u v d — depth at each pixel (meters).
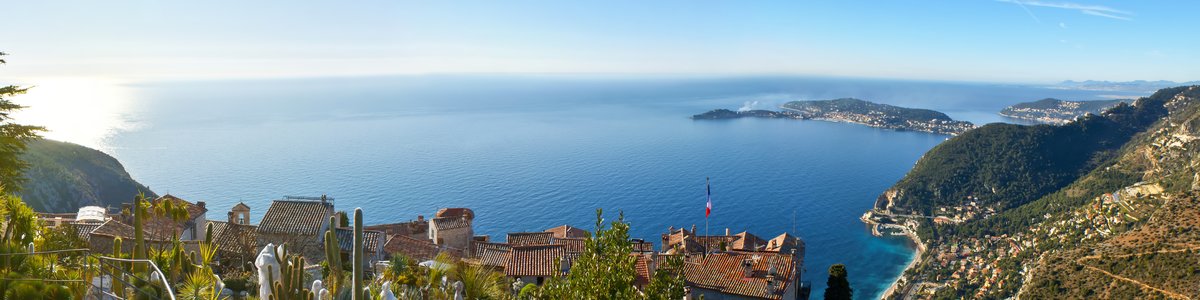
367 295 24.97
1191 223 132.12
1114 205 187.75
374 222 182.75
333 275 28.12
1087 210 197.62
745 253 62.81
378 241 57.84
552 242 78.62
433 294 31.78
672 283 27.30
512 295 39.28
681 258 28.50
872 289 183.12
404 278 33.38
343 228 58.75
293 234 54.94
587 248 27.84
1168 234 131.25
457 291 30.92
